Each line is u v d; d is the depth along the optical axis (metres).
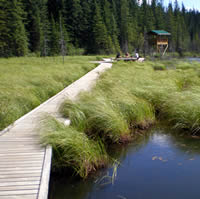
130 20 64.69
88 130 5.07
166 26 66.81
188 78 11.67
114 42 57.56
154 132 5.60
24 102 6.66
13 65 21.45
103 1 61.12
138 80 10.00
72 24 55.47
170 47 62.41
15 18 39.94
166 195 3.03
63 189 3.27
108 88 8.18
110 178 3.51
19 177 2.71
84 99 6.33
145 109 6.22
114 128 4.90
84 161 3.65
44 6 51.06
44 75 12.36
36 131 4.35
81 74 15.66
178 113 5.94
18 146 3.64
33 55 45.38
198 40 69.56
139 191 3.13
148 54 44.34
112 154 4.38
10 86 8.40
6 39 38.94
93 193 3.15
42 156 3.29
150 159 4.13
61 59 34.25
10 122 5.03
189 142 4.92
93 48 53.97
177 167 3.80
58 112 5.73
